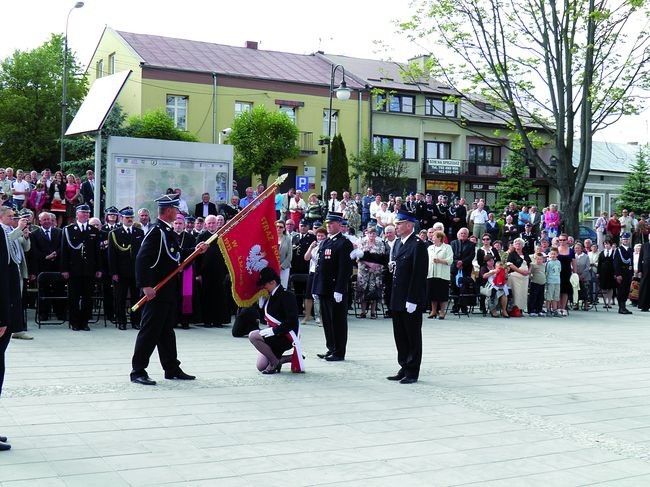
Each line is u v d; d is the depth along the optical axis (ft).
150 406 25.07
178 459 19.19
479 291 60.29
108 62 144.05
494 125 164.66
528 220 84.79
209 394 27.35
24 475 17.52
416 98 156.66
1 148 146.72
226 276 48.01
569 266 65.21
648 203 152.56
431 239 58.08
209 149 61.87
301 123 142.51
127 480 17.38
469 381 31.65
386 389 29.30
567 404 27.55
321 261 36.19
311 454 20.01
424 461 19.70
